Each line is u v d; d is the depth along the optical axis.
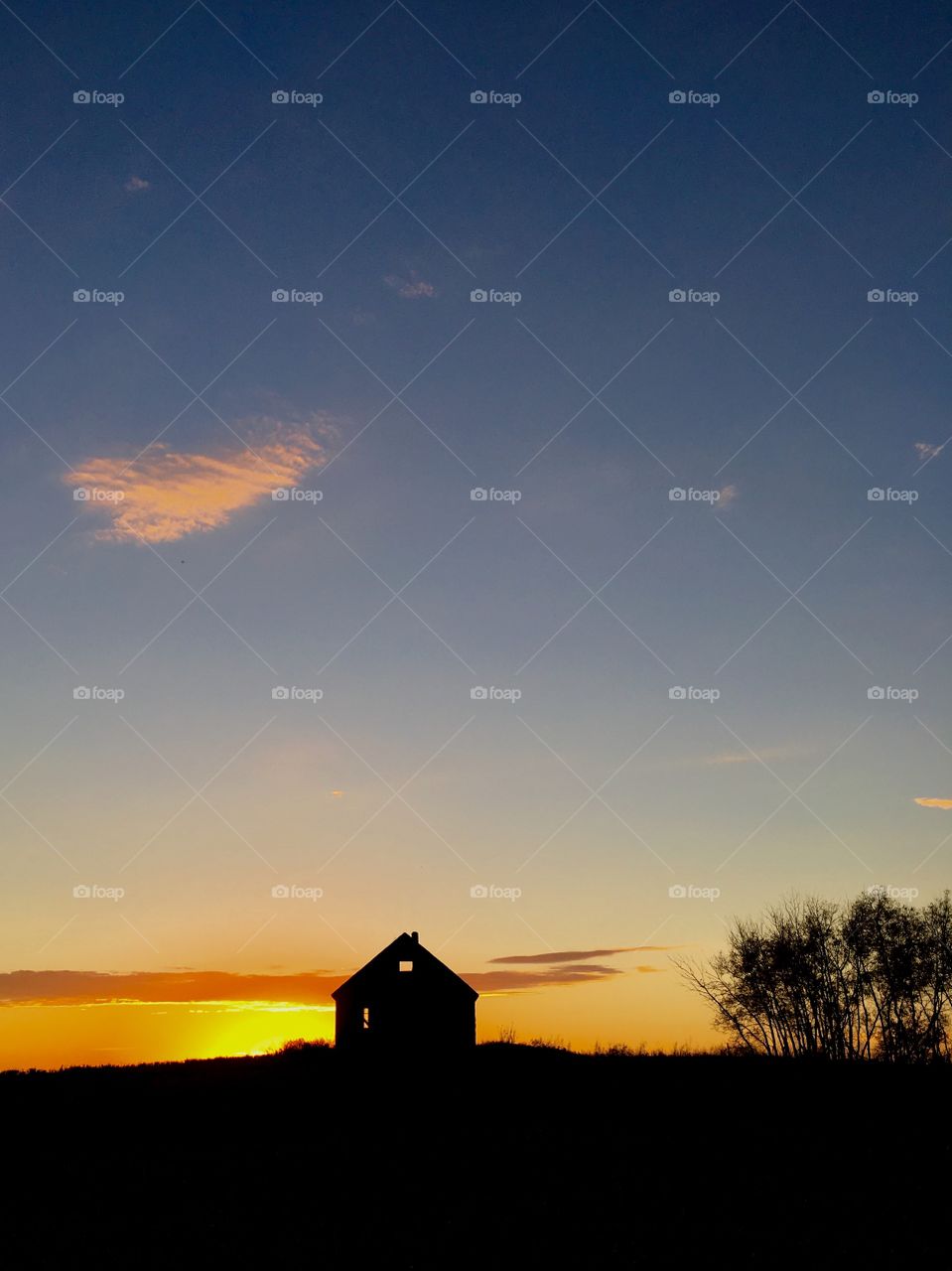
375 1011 66.56
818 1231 25.88
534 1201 28.97
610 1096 48.16
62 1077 57.09
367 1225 26.78
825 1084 50.78
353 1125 41.56
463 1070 57.78
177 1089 51.78
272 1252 24.72
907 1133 38.22
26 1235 26.19
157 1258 24.30
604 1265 23.55
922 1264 23.45
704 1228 26.23
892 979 66.88
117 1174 32.91
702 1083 52.12
